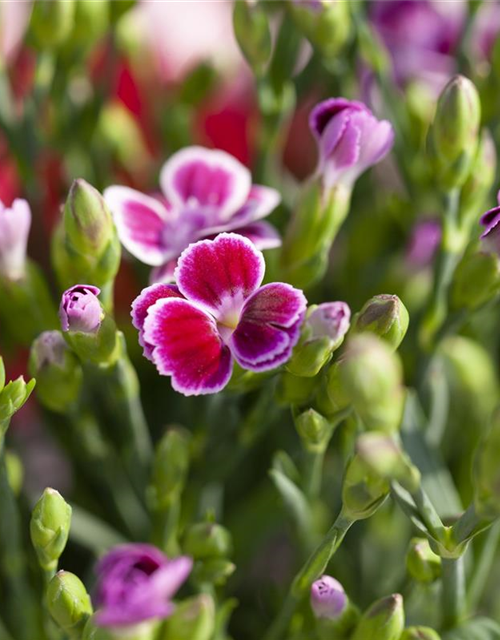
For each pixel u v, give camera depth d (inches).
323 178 13.9
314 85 16.4
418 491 12.4
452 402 15.7
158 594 11.5
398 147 15.5
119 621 11.8
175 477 14.0
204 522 13.8
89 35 15.3
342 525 12.7
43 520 12.9
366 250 16.1
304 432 13.3
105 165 16.4
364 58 15.6
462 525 12.4
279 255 14.2
